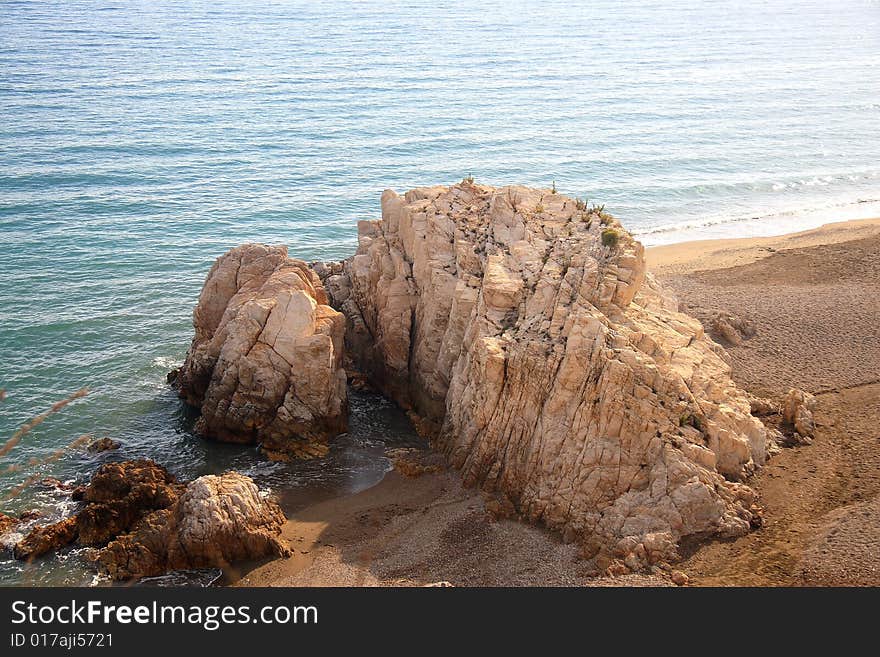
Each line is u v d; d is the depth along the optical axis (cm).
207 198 9931
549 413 4428
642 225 9619
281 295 5291
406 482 4844
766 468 4562
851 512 4091
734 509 4172
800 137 13425
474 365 4794
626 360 4362
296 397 5259
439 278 5478
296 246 8762
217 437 5344
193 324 6381
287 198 10069
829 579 3712
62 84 14888
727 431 4447
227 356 5331
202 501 4266
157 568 4188
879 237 8219
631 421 4266
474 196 5994
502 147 12331
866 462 4544
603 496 4241
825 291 6856
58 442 5328
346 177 10875
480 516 4438
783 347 5878
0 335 6594
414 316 5781
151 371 6200
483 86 16375
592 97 15850
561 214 5628
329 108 14150
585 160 11838
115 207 9494
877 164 12025
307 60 18288
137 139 11981
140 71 16350
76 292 7400
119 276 7788
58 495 4788
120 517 4462
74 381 6019
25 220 8969
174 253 8381
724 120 14438
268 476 4984
